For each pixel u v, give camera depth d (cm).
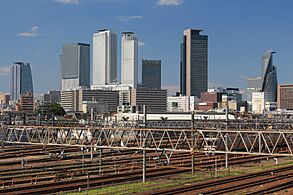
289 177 8606
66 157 10481
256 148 8744
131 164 9688
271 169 9462
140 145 7312
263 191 6994
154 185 7244
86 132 8488
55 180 7431
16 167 8750
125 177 7894
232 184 7388
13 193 6109
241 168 9700
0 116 13975
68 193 6419
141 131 7312
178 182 7606
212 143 8175
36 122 12494
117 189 6800
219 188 6969
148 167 9275
